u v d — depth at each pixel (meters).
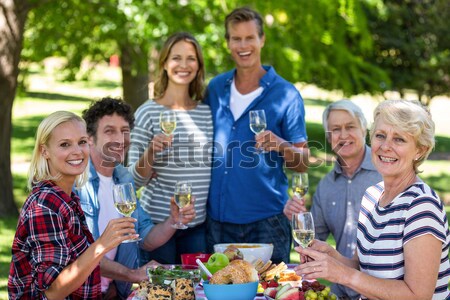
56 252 3.15
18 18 8.80
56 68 12.19
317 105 29.98
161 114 4.59
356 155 4.36
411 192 3.15
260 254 3.86
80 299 3.33
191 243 4.91
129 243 4.27
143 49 10.31
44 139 3.28
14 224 9.16
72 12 10.34
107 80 38.50
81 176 3.54
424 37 16.45
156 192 4.89
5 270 7.24
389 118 3.18
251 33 4.86
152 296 3.25
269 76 4.94
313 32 10.19
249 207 4.82
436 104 32.03
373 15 15.89
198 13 9.46
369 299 3.16
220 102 4.96
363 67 11.52
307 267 3.06
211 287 3.21
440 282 3.16
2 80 8.91
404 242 3.10
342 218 4.40
